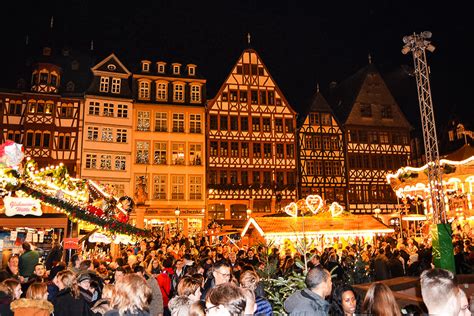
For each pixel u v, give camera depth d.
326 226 21.34
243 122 39.03
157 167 36.59
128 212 18.45
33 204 11.04
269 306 5.31
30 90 34.84
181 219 36.22
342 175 39.56
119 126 36.34
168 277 8.85
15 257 8.35
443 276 2.84
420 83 14.62
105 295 5.55
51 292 7.36
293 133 39.56
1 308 5.29
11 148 9.66
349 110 41.25
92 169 34.88
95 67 37.03
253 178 38.22
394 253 12.32
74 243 11.42
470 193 21.75
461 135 40.84
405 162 41.16
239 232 25.89
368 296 3.98
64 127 35.09
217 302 2.97
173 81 39.00
